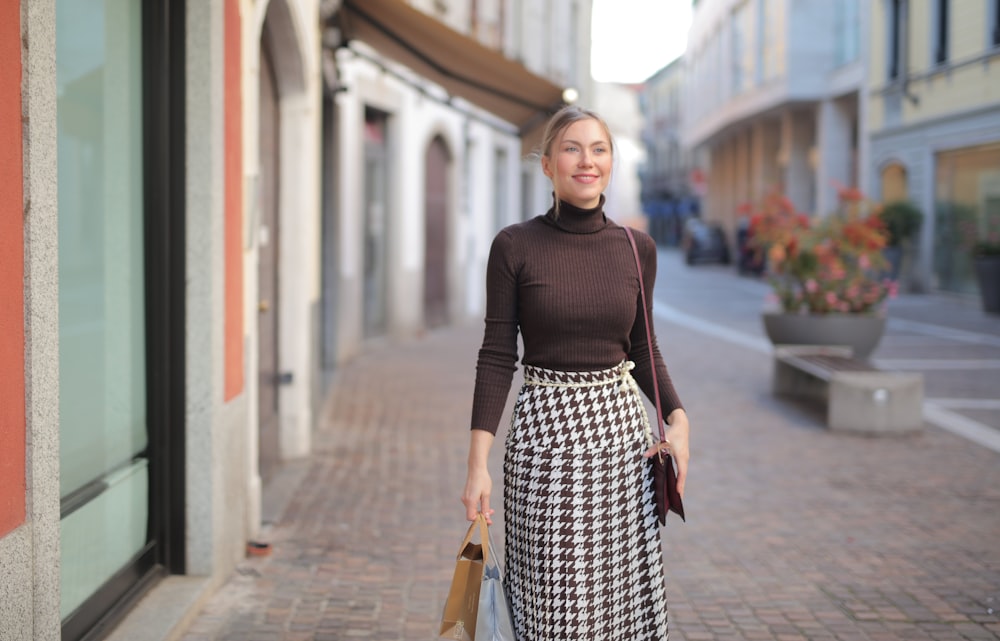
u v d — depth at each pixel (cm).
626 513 287
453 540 577
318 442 849
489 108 1200
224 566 493
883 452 810
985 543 572
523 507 285
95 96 393
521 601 288
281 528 598
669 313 2147
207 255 457
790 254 1121
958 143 2219
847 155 3172
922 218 2386
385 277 1612
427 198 1817
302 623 445
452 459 788
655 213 7231
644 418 295
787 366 1077
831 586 502
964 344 1508
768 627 448
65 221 364
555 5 2698
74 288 372
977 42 2136
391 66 1537
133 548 436
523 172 2567
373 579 508
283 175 786
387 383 1180
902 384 874
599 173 284
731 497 673
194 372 462
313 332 883
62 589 356
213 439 466
